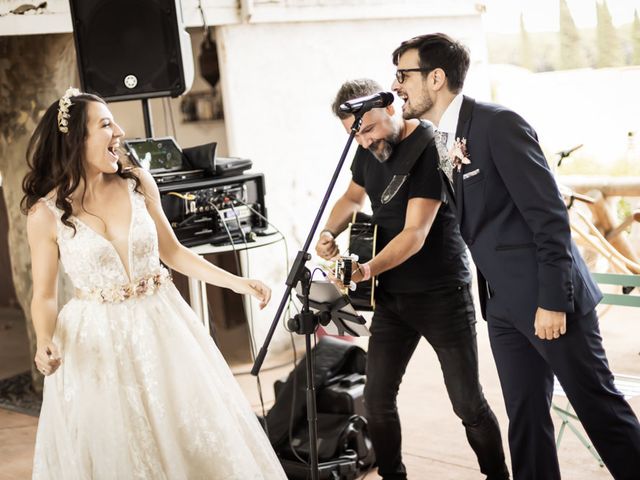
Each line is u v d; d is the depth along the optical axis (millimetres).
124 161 3178
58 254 3002
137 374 2936
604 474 3594
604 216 6164
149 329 2967
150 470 2867
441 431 4207
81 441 2869
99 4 4039
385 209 3314
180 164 4137
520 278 2797
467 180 2820
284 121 5645
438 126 2908
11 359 5957
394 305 3322
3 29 4422
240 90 5418
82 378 2900
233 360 5664
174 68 4137
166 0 4078
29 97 4883
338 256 3244
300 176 5758
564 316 2672
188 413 2943
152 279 3053
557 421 4160
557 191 2674
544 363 2924
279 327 5707
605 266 6266
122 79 4098
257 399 4895
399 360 3396
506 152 2693
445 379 3332
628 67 6578
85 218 2975
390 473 3494
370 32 6027
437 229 3258
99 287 2959
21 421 4828
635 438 2775
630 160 6625
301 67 5691
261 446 3119
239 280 3191
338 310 2920
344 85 3289
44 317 2908
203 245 4043
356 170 3523
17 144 4949
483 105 2807
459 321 3262
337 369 3969
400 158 3236
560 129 6934
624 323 5723
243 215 4180
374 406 3410
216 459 2941
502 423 4223
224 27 5324
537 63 6953
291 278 2881
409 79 2895
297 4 5555
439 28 6453
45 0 4555
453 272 3270
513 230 2799
